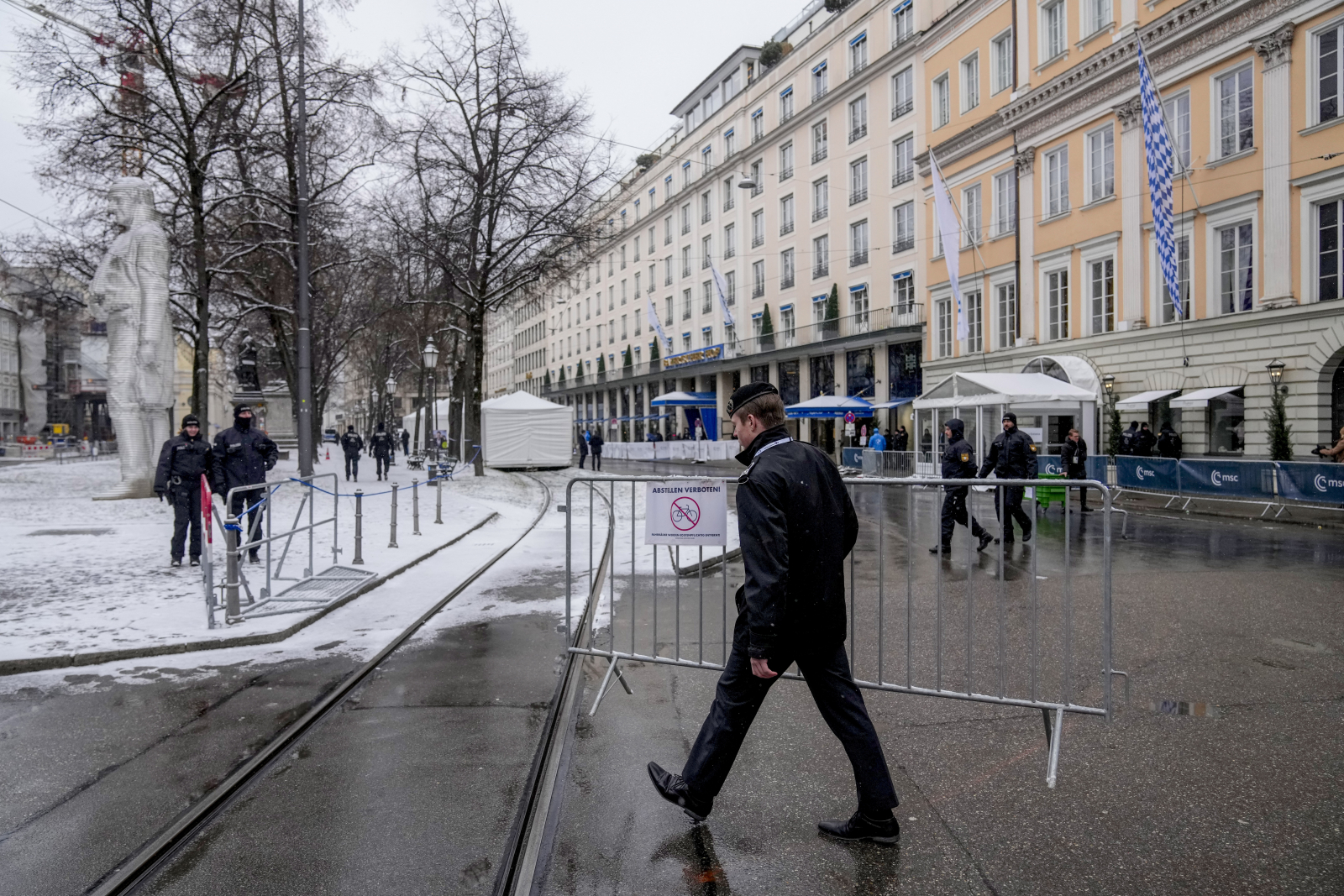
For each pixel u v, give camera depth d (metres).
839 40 38.56
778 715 4.33
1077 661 5.25
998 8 28.70
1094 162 25.09
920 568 9.12
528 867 2.76
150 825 3.09
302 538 11.12
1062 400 19.08
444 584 8.05
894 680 4.88
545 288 26.42
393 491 10.41
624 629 6.29
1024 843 2.93
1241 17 20.17
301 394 19.47
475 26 22.56
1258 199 20.00
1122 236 23.86
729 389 49.78
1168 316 22.66
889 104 35.53
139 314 15.84
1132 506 16.58
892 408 35.81
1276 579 8.26
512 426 28.89
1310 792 3.32
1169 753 3.74
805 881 2.69
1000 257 29.08
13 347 61.88
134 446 15.91
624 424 63.69
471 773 3.56
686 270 53.38
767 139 44.22
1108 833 3.00
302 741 3.97
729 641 5.90
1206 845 2.90
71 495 16.89
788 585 2.82
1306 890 2.60
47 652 5.27
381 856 2.86
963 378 20.69
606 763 3.68
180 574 8.28
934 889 2.63
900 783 3.46
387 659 5.44
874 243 36.81
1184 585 7.89
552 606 7.11
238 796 3.35
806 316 41.69
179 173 18.23
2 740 3.98
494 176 23.14
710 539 4.27
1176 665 5.13
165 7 17.25
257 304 21.25
